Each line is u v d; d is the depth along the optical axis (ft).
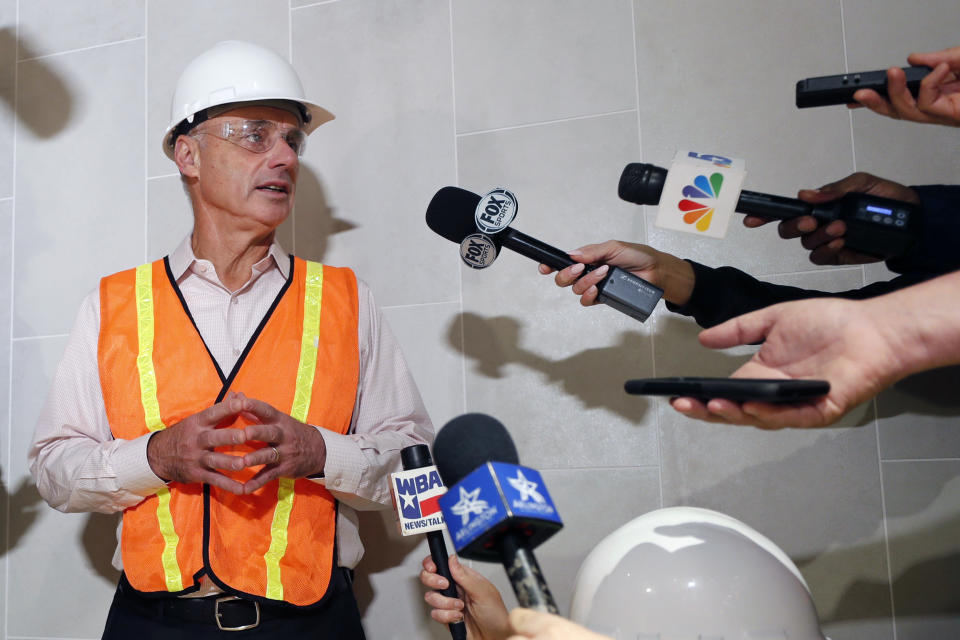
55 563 7.55
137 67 8.05
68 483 5.43
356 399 6.30
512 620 2.13
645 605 2.98
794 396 2.74
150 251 7.73
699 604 2.92
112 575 7.39
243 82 6.07
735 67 6.53
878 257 4.81
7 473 7.79
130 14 8.16
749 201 4.82
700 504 6.25
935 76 3.87
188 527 5.36
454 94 7.15
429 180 7.13
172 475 5.15
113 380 5.71
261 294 6.17
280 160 5.96
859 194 4.64
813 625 3.04
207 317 5.98
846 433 6.05
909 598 5.79
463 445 2.64
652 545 3.15
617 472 6.44
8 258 8.13
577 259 5.46
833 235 4.71
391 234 7.18
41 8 8.41
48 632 7.48
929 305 2.72
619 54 6.80
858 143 6.22
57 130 8.20
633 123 6.70
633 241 6.60
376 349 6.40
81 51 8.25
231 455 4.91
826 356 2.91
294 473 5.19
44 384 7.82
